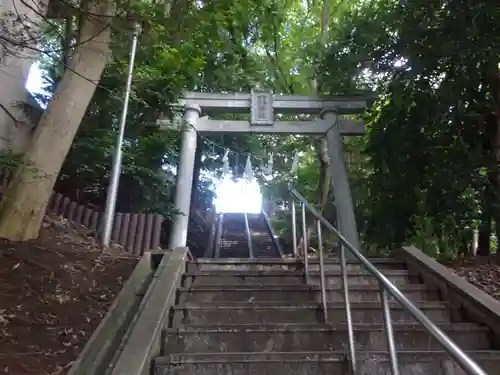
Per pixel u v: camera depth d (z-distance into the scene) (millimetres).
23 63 6809
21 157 4914
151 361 2758
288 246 11594
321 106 8562
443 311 3713
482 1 5469
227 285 4191
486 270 5004
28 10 5852
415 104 6680
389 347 2158
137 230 5938
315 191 12695
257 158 11625
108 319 3154
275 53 11648
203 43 8367
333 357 2855
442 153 6547
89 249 4855
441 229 7250
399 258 5109
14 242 4316
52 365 2609
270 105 8430
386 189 7238
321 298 3986
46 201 4672
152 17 4539
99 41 5016
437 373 2791
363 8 7918
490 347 3236
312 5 12172
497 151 5996
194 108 8258
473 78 5973
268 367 2795
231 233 12312
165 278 3920
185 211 7340
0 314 3146
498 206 5762
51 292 3623
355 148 10461
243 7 9047
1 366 2520
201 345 3164
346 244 2896
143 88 7195
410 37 6277
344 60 7586
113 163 5430
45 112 4906
